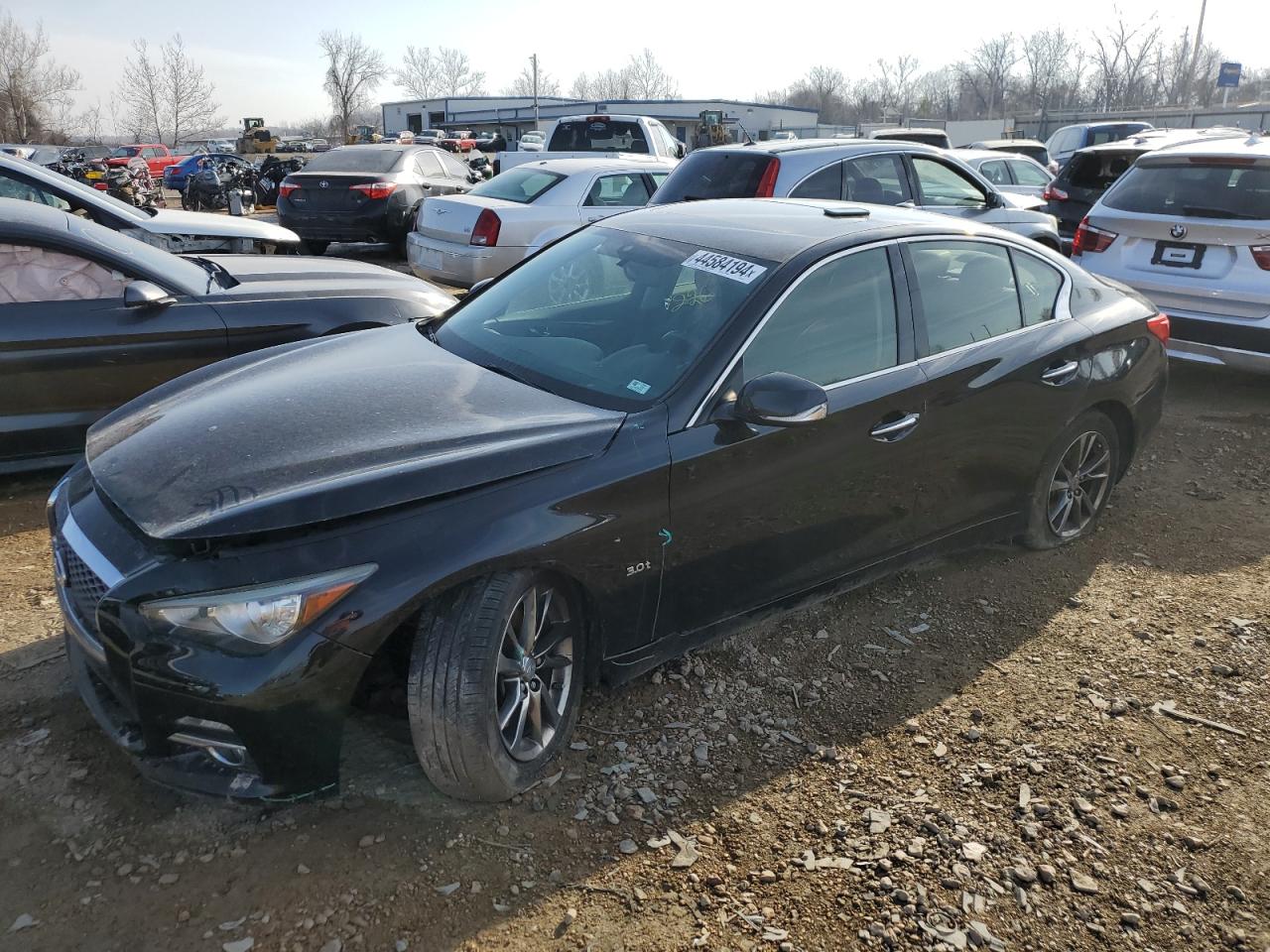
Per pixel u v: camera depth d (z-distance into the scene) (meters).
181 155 45.69
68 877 2.51
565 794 2.88
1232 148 6.66
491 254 9.22
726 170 7.75
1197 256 6.63
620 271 3.77
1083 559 4.59
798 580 3.54
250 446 2.78
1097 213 7.26
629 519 2.93
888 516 3.73
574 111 58.06
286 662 2.43
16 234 4.71
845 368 3.51
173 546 2.47
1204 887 2.64
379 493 2.57
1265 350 6.34
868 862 2.68
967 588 4.29
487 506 2.69
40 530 4.57
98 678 2.80
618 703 3.34
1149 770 3.11
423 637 2.62
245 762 2.53
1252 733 3.31
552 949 2.36
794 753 3.14
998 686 3.56
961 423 3.84
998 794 2.97
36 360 4.71
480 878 2.56
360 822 2.74
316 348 3.74
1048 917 2.53
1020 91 77.75
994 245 4.18
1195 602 4.20
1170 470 5.78
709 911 2.50
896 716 3.36
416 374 3.33
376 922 2.41
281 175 24.22
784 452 3.28
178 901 2.45
